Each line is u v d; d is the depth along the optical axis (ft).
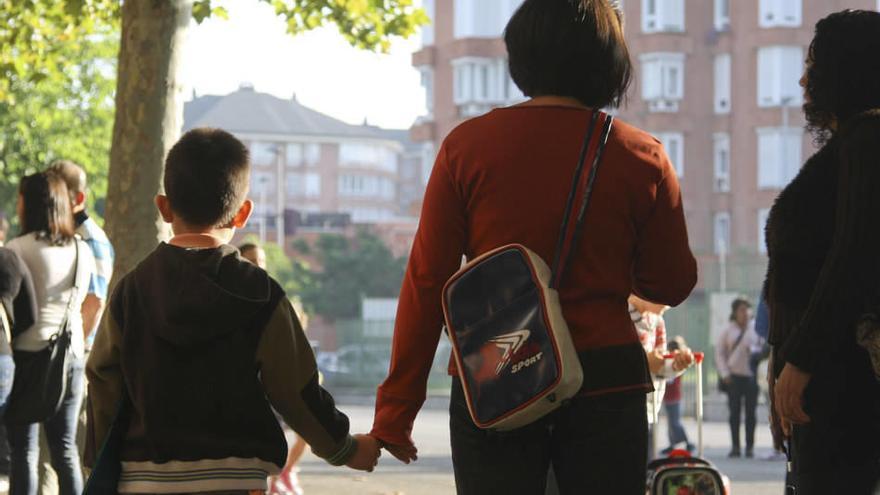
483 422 12.76
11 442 26.30
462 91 278.05
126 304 13.82
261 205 470.80
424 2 288.10
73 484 26.99
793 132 248.11
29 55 51.93
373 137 488.85
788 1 248.11
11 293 25.49
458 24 278.26
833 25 14.65
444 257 13.38
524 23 13.65
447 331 13.09
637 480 12.89
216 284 13.60
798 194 14.34
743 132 250.37
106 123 127.34
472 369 12.87
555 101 13.50
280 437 13.93
